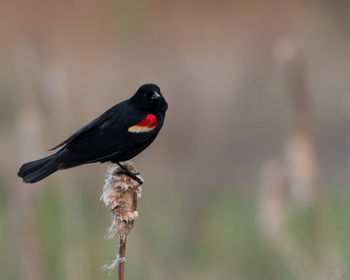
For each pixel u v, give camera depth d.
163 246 11.02
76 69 17.88
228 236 12.84
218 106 17.91
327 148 18.80
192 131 15.88
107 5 19.16
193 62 20.48
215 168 14.38
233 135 17.23
